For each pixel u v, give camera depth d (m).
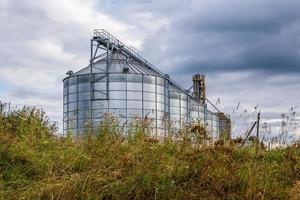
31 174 7.73
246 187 7.59
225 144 8.89
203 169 7.75
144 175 7.15
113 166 7.63
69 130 9.77
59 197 6.80
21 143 8.43
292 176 8.66
